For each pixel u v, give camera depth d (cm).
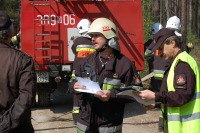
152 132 857
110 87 449
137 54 1033
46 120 944
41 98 1072
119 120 451
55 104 1132
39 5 994
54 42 1000
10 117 384
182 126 410
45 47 999
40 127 895
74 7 1008
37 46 995
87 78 454
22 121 391
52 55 999
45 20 998
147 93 415
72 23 1007
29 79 392
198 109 405
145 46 1099
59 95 1285
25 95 387
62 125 909
